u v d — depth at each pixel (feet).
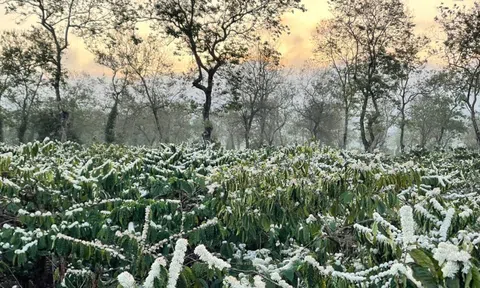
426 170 14.99
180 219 12.48
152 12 92.79
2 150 24.40
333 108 150.10
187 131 187.83
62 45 101.50
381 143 133.80
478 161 35.83
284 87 157.38
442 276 6.31
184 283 7.37
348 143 189.57
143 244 10.34
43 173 14.87
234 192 12.41
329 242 11.03
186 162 19.72
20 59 102.83
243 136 171.63
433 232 9.35
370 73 105.40
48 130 120.37
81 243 10.91
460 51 89.86
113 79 128.47
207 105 90.63
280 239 12.47
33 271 16.15
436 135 166.30
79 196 14.49
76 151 28.22
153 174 15.93
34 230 12.41
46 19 96.89
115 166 15.99
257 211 11.99
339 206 11.76
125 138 148.66
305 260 8.61
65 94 129.29
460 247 7.45
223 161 22.11
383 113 136.15
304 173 13.23
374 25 106.11
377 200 11.39
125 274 6.77
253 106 135.33
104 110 147.02
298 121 174.81
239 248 12.76
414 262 6.88
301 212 12.05
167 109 152.15
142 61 124.67
